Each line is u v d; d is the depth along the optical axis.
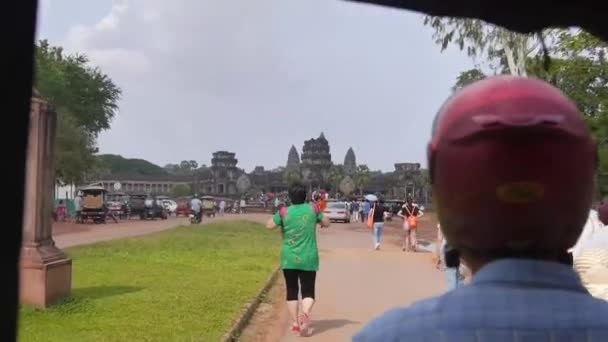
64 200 54.38
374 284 14.05
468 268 1.46
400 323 1.38
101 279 12.93
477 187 1.33
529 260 1.36
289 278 8.91
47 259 9.41
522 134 1.30
